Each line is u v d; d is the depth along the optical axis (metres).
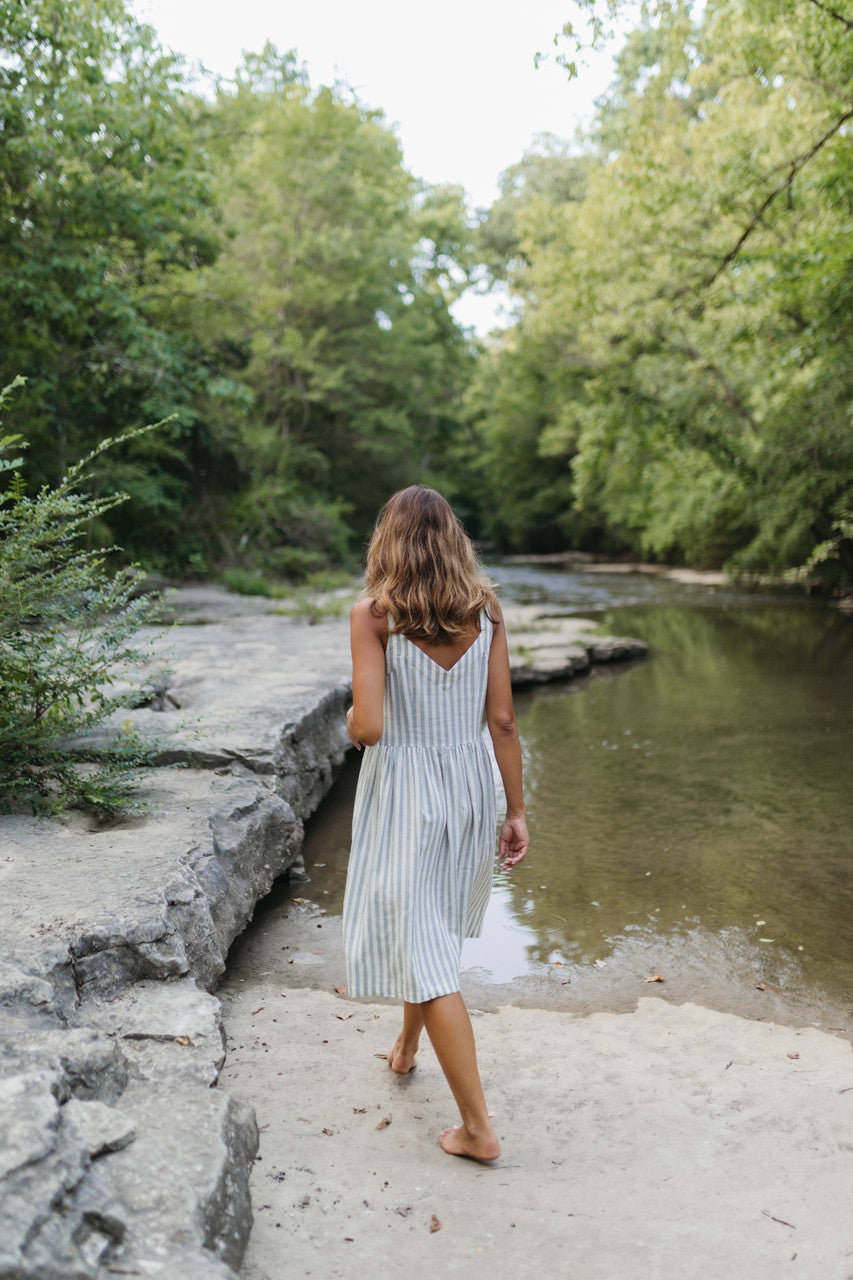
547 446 35.97
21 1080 1.82
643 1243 2.04
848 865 4.82
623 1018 3.27
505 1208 2.16
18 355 12.47
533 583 24.45
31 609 3.90
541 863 4.92
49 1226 1.53
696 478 20.20
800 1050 3.00
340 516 26.95
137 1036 2.49
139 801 4.08
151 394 13.66
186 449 19.12
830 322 11.96
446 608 2.40
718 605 18.61
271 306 23.05
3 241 11.80
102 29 11.70
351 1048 2.99
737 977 3.63
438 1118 2.57
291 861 4.56
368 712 2.38
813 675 10.55
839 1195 2.21
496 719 2.58
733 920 4.17
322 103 23.86
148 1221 1.70
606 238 16.94
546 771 6.73
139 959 2.80
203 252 15.45
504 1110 2.62
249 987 3.48
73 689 4.08
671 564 31.91
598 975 3.67
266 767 4.91
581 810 5.81
